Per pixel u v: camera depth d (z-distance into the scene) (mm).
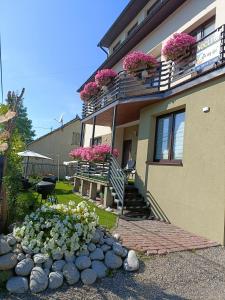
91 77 21922
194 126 8453
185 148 8758
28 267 4441
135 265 5133
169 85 10297
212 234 7293
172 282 4805
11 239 4816
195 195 8086
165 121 10680
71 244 4852
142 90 11859
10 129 5828
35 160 29500
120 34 20516
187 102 8930
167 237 7305
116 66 19219
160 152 10766
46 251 4738
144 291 4457
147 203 10586
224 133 7250
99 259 5086
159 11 12656
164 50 10367
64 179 27031
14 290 4129
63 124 31797
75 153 15383
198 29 11344
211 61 8500
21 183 6699
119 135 17766
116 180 10828
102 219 8859
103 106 13406
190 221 8180
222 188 7125
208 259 5930
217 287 4723
